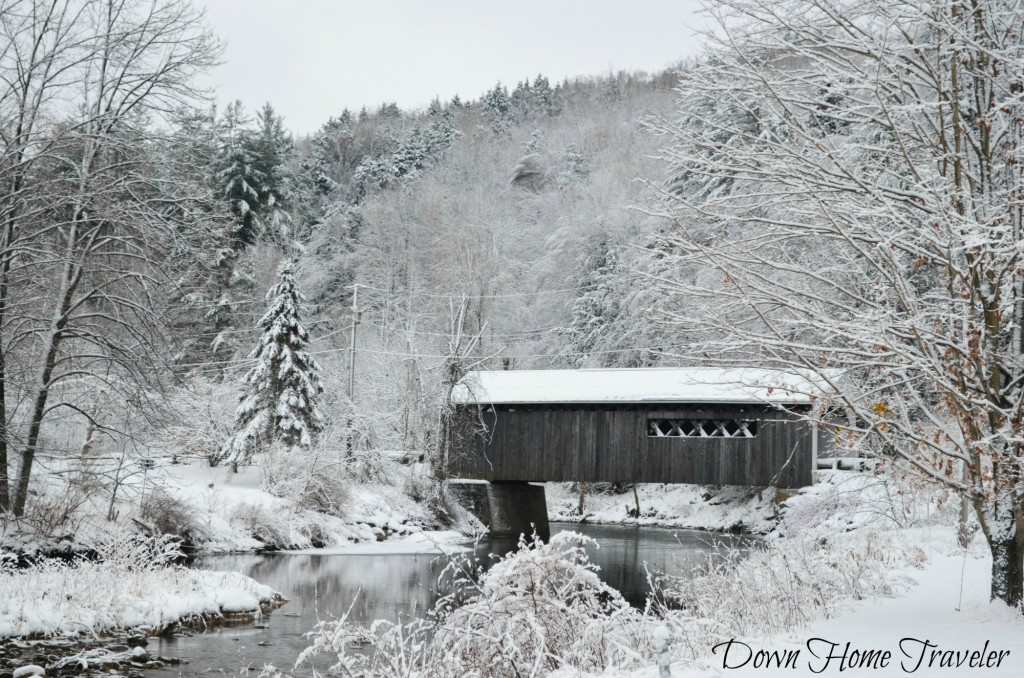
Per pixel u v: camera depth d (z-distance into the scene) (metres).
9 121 19.83
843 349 8.16
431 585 19.47
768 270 9.72
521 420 33.16
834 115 9.02
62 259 19.52
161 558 16.56
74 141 20.27
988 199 8.28
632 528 43.59
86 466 21.28
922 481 9.14
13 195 19.48
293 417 32.88
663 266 9.32
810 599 9.09
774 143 8.78
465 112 109.94
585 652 7.22
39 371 20.12
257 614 15.34
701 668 6.57
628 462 30.78
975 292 7.99
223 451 32.78
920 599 9.73
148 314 20.61
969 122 8.68
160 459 33.44
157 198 21.22
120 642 12.88
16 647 12.13
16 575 14.91
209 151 22.41
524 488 36.50
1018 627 7.80
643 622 7.94
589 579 7.65
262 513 27.06
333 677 11.09
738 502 45.53
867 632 7.72
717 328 8.74
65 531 19.88
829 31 9.20
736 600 9.30
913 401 8.80
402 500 33.44
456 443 34.28
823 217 8.61
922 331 7.88
